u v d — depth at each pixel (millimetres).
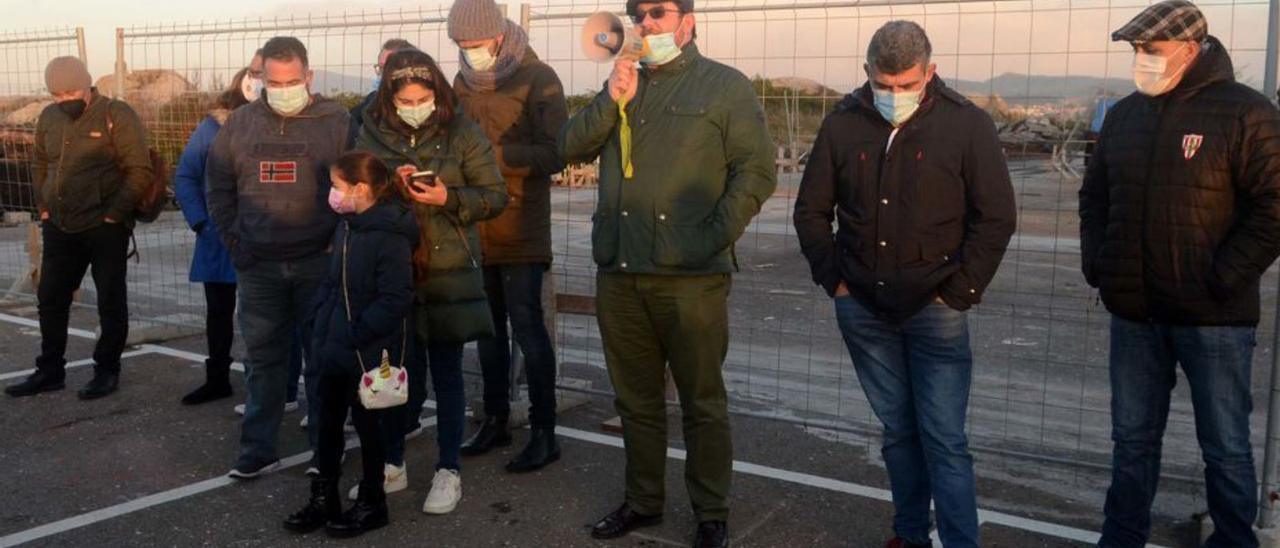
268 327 4945
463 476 5004
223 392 6324
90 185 6152
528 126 5047
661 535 4340
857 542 4273
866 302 3816
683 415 4199
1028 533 4340
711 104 3930
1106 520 4047
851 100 3855
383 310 4117
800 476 4996
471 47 4922
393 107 4578
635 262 4031
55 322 6422
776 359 7586
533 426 5133
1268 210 3465
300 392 6453
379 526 4406
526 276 5043
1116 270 3766
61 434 5668
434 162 4523
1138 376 3867
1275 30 4059
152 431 5719
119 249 6332
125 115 6172
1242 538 3826
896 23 3582
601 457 5277
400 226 4152
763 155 3957
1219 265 3551
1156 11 3586
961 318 3748
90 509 4641
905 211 3680
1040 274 10930
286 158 4852
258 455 4988
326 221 4891
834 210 3982
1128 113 3799
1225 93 3562
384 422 4430
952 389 3762
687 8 3963
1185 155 3584
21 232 14188
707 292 4043
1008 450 5457
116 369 6445
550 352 5105
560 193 8773
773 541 4285
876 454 5320
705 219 3973
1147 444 3906
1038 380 6941
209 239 6023
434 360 4648
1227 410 3715
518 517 4539
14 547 4242
